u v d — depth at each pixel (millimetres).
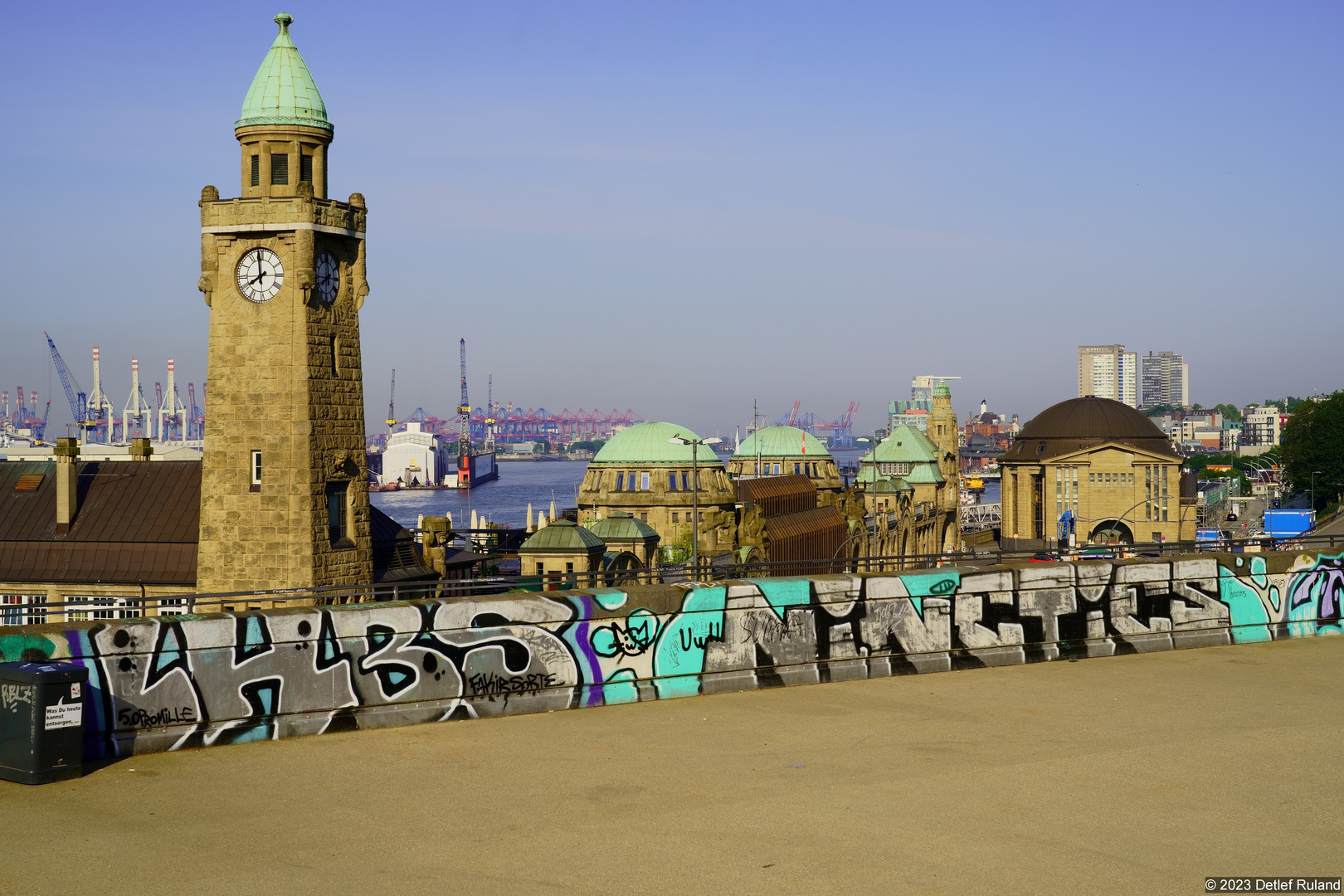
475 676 25234
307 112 63031
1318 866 17344
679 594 27156
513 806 19828
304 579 62188
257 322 62562
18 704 20906
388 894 16391
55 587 68500
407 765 21938
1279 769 21875
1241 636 33781
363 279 65562
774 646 28156
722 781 21125
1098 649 31672
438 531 75812
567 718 25188
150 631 22562
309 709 23859
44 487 73000
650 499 124062
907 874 17062
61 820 19172
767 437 180375
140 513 70875
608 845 18141
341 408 64750
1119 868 17266
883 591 29359
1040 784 20953
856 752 22891
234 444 62938
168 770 21609
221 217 62219
